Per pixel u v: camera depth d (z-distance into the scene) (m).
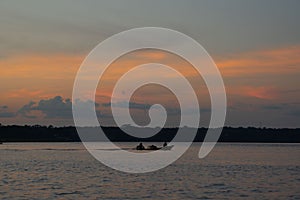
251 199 51.59
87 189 58.19
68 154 141.75
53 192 55.41
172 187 60.59
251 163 103.88
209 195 54.09
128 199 51.00
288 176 75.25
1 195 52.78
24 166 93.81
